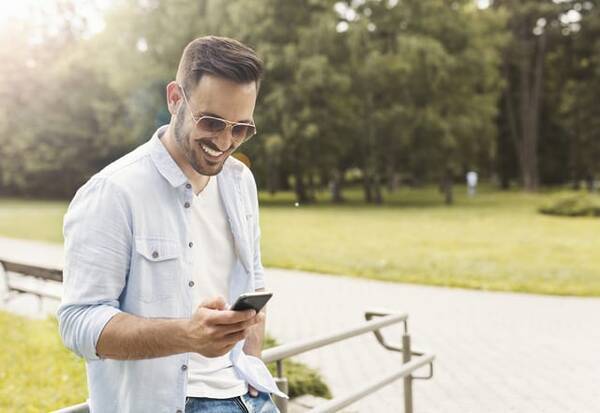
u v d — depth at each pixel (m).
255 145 34.19
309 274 13.32
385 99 36.56
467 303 10.30
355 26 33.78
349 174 63.59
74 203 1.61
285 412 2.56
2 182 51.66
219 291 1.84
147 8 37.00
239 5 32.84
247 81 1.59
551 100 51.28
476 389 6.14
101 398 1.68
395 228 22.39
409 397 3.91
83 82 44.22
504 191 51.97
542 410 5.56
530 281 12.09
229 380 1.85
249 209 2.01
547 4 45.22
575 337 8.13
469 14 37.84
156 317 1.64
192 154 1.64
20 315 8.93
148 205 1.65
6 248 18.08
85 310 1.52
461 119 35.28
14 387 5.58
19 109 46.09
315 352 7.51
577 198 27.86
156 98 35.62
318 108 34.16
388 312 3.60
